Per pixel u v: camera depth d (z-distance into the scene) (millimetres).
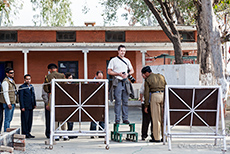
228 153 7043
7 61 22750
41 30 21625
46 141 8078
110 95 8602
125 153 6984
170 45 21250
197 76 13508
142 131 8812
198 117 7680
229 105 17047
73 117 7738
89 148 7574
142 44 21234
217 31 13258
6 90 9023
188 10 22547
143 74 8539
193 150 7336
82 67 23156
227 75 14406
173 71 14031
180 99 7617
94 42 21875
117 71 8555
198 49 14344
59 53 23078
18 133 7809
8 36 21578
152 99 8328
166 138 8531
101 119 7781
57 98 7688
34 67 22953
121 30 21984
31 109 9297
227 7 19859
